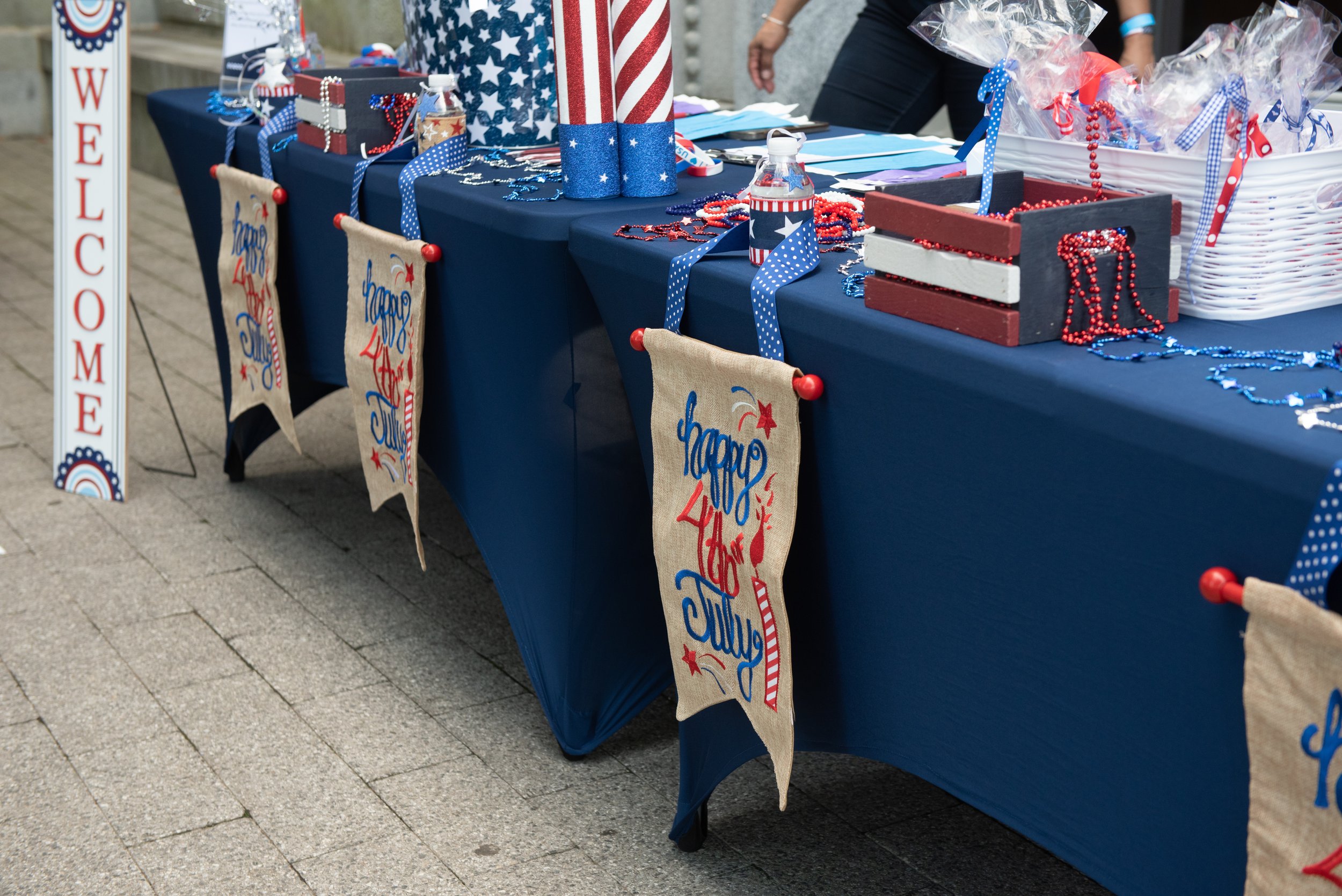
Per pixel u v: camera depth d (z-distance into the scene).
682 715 1.79
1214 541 1.02
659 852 1.93
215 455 3.70
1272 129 1.32
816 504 1.50
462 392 2.20
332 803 2.06
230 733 2.27
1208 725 1.09
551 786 2.11
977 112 3.07
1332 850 0.96
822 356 1.39
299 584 2.87
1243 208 1.26
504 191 2.02
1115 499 1.10
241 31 3.18
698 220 1.78
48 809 2.06
